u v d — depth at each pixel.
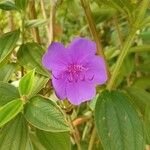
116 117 0.19
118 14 0.32
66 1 0.31
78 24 0.40
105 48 0.38
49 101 0.18
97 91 0.24
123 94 0.19
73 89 0.19
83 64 0.19
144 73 0.35
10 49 0.20
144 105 0.23
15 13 0.30
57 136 0.20
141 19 0.20
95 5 0.28
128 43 0.21
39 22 0.23
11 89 0.19
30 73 0.17
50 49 0.18
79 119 0.26
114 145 0.18
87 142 0.26
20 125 0.18
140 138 0.18
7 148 0.18
